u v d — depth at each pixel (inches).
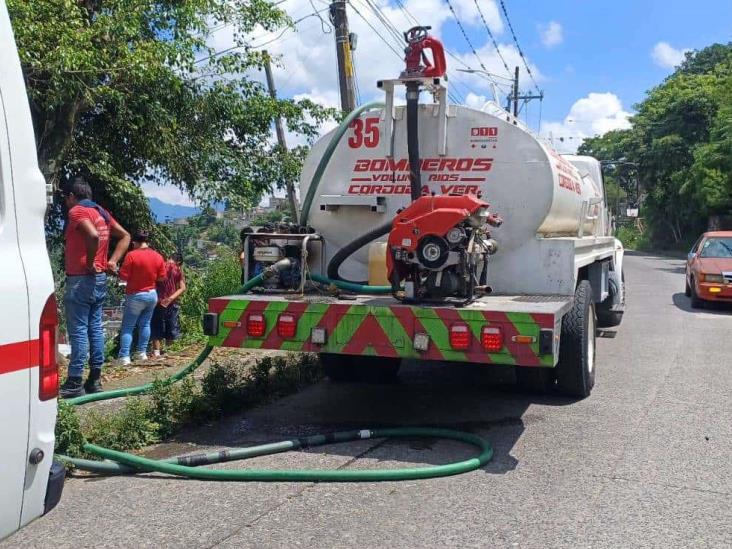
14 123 119.9
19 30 331.0
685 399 291.6
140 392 278.1
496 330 216.4
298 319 236.2
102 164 450.0
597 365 362.0
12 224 118.2
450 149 273.6
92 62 369.7
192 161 504.7
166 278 395.5
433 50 262.8
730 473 205.8
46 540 161.6
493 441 236.4
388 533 165.3
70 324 274.7
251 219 565.0
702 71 2652.6
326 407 280.4
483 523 170.9
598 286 390.3
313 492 190.7
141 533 165.3
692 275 618.5
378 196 281.1
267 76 683.4
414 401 290.2
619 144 2030.0
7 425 112.5
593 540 161.8
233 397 272.5
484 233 249.3
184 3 450.3
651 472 206.4
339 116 561.9
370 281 275.4
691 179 1574.8
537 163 265.7
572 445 231.8
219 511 177.9
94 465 198.8
